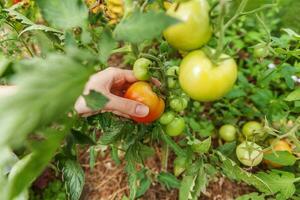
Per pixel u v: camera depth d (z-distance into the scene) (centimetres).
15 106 17
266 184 41
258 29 65
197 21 25
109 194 53
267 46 43
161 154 53
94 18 35
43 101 18
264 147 48
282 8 61
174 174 51
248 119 56
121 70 38
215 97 27
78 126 42
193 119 54
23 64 19
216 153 44
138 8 26
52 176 53
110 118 38
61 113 19
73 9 27
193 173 42
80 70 19
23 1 42
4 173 27
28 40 45
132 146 40
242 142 49
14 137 17
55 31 36
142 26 22
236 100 56
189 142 41
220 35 25
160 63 35
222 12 24
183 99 38
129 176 42
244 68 63
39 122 18
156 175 51
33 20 44
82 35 27
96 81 35
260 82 55
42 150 21
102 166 55
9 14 40
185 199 42
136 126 40
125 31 23
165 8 32
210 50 26
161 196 52
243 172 41
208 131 52
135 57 38
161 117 38
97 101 24
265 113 52
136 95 35
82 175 37
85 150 56
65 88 18
